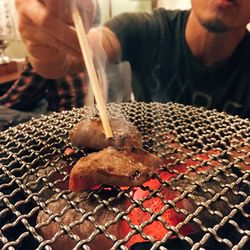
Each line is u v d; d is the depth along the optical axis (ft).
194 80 1.54
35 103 2.22
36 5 1.05
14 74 2.72
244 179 0.64
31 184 0.68
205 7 1.24
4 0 2.64
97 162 0.64
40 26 1.05
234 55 1.46
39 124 0.97
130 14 1.69
